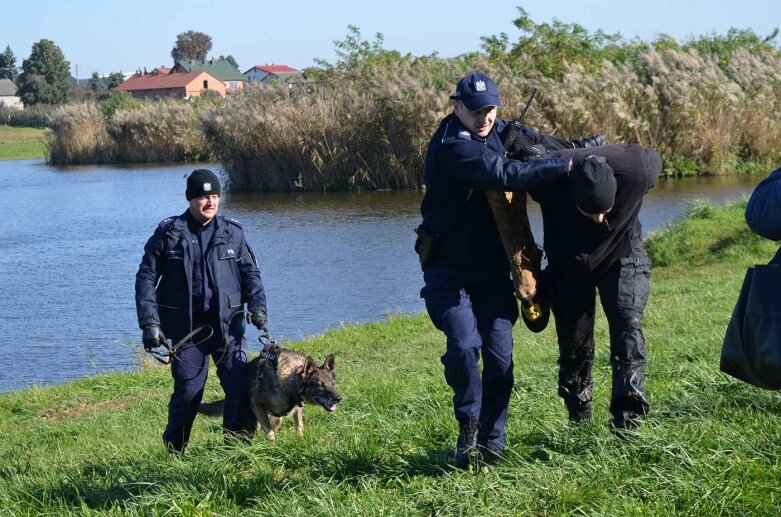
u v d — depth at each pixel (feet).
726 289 40.24
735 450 13.78
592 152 14.28
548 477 13.56
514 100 97.14
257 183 110.63
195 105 179.01
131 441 23.17
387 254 63.72
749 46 120.88
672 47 117.80
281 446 17.74
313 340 39.86
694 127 99.09
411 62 115.34
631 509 12.38
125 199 110.11
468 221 14.84
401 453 16.31
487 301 15.33
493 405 15.38
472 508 12.99
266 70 428.15
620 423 15.15
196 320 19.76
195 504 14.82
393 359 34.45
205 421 26.07
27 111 350.23
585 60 108.58
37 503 15.85
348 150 104.94
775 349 11.61
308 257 63.87
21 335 46.60
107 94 389.60
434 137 15.02
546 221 15.07
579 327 15.80
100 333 46.65
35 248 75.46
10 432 28.45
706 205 59.62
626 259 14.92
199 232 19.65
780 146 103.40
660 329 31.83
